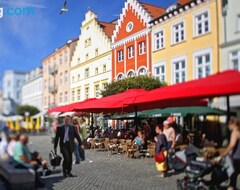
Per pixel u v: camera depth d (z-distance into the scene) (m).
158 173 10.30
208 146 8.99
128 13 26.36
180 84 8.18
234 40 8.49
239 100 8.88
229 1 9.08
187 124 15.43
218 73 7.54
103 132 22.05
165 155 9.52
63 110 18.05
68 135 10.00
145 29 23.72
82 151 13.07
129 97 13.33
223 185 7.84
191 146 7.82
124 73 26.88
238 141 6.84
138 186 8.42
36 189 8.05
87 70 32.97
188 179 7.53
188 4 12.88
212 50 9.58
